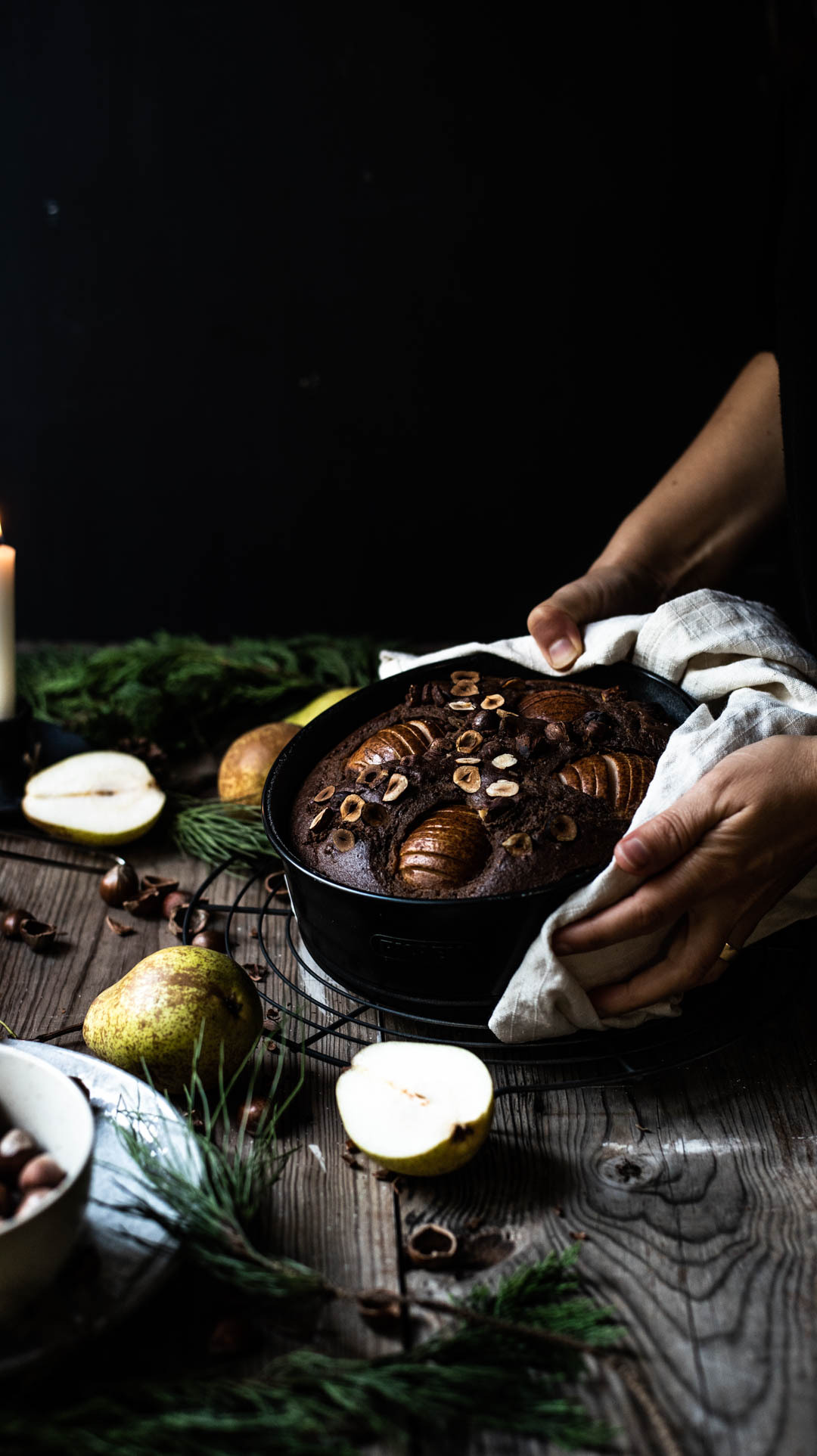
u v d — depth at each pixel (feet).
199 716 4.26
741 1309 2.39
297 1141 2.72
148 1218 2.42
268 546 5.54
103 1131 2.58
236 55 4.83
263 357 5.23
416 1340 2.36
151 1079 2.72
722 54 4.78
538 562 5.55
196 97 4.87
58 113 4.88
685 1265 2.46
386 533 5.52
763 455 3.53
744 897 2.72
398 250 5.06
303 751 3.09
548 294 5.11
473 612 5.65
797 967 3.06
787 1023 2.94
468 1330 2.31
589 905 2.64
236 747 3.76
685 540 3.51
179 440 5.35
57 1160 2.36
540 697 3.07
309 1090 2.84
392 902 2.65
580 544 5.51
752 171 4.89
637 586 3.44
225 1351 2.32
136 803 3.70
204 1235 2.40
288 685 4.31
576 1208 2.57
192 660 4.41
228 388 5.27
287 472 5.41
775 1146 2.68
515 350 5.20
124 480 5.41
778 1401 2.26
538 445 5.35
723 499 3.52
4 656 3.82
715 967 2.85
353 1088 2.63
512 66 4.83
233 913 3.27
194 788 3.99
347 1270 2.48
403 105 4.87
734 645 3.06
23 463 5.36
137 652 4.46
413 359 5.23
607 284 5.08
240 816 3.65
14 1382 2.23
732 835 2.63
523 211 4.99
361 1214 2.58
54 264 5.07
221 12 4.78
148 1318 2.39
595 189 4.95
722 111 4.84
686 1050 2.88
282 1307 2.40
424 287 5.12
